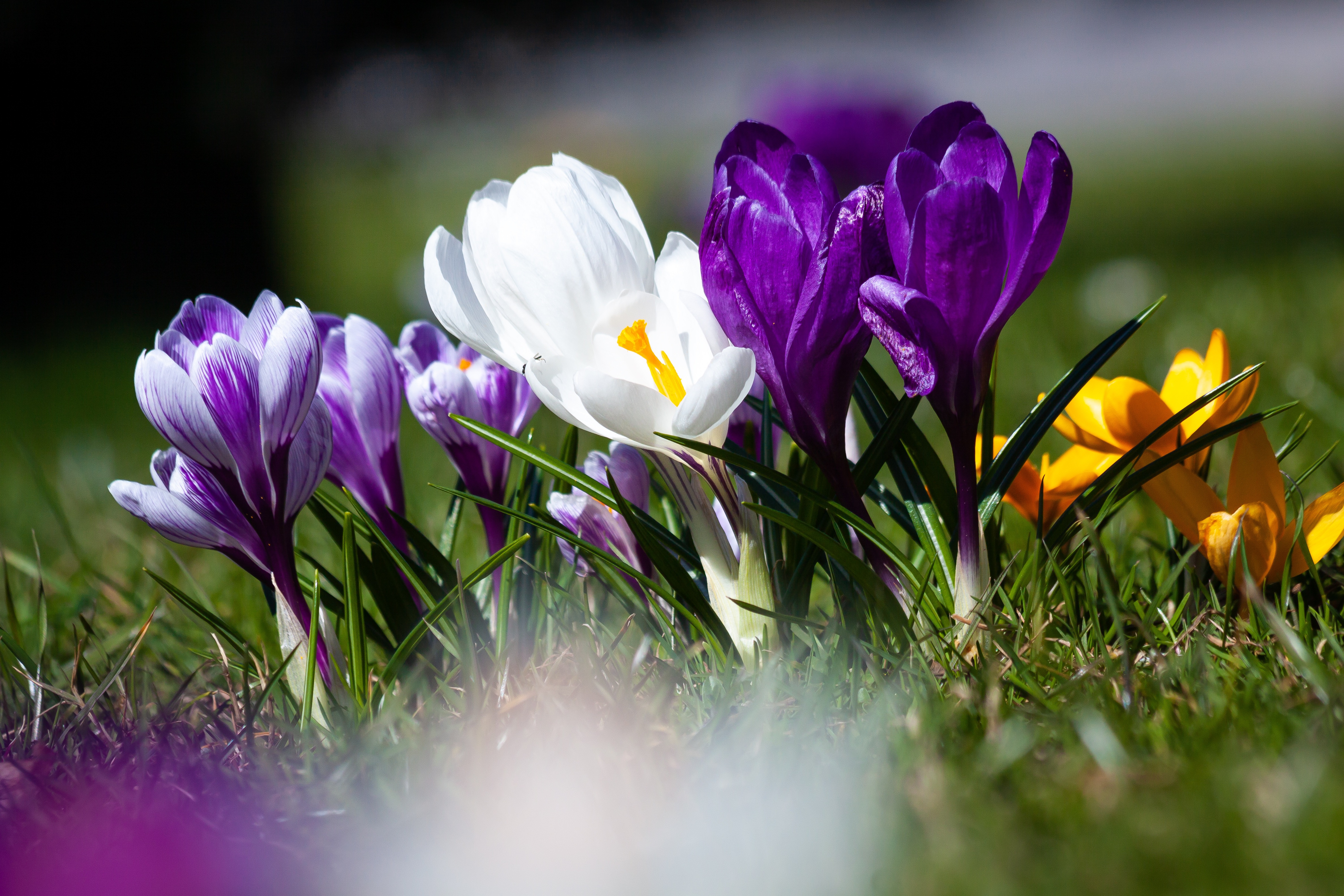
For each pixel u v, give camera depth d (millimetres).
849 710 783
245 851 754
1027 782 750
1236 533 799
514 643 832
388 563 825
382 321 2812
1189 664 785
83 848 754
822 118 1999
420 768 771
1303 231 3082
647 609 828
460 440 828
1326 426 1019
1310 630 797
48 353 2738
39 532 1142
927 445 811
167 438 783
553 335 782
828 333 776
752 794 753
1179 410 830
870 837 736
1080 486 838
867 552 803
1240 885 718
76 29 3088
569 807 755
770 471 787
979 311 773
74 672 840
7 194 3156
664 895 738
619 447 813
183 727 804
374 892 745
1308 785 732
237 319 801
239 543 795
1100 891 721
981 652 787
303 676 800
